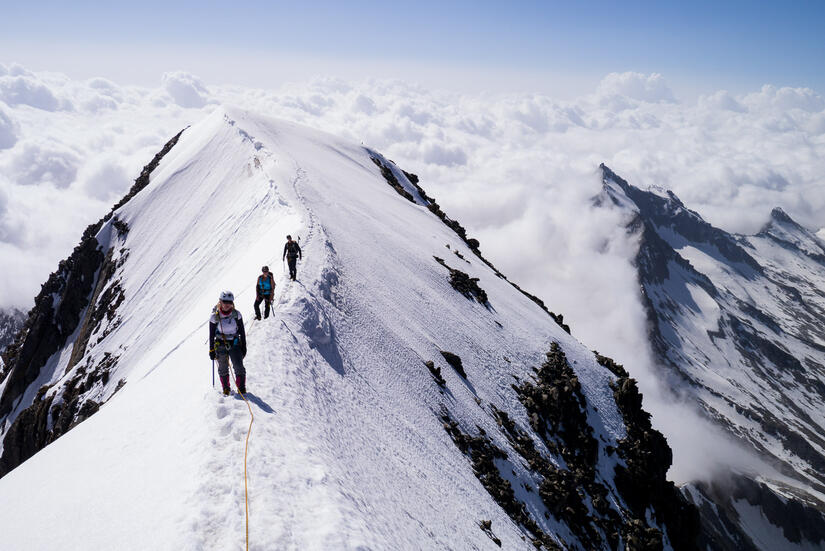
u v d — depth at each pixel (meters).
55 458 12.62
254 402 12.51
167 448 10.80
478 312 45.25
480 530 18.02
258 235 39.03
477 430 27.56
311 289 23.94
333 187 54.66
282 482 9.70
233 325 12.35
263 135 71.00
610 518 31.98
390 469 15.63
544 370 42.91
